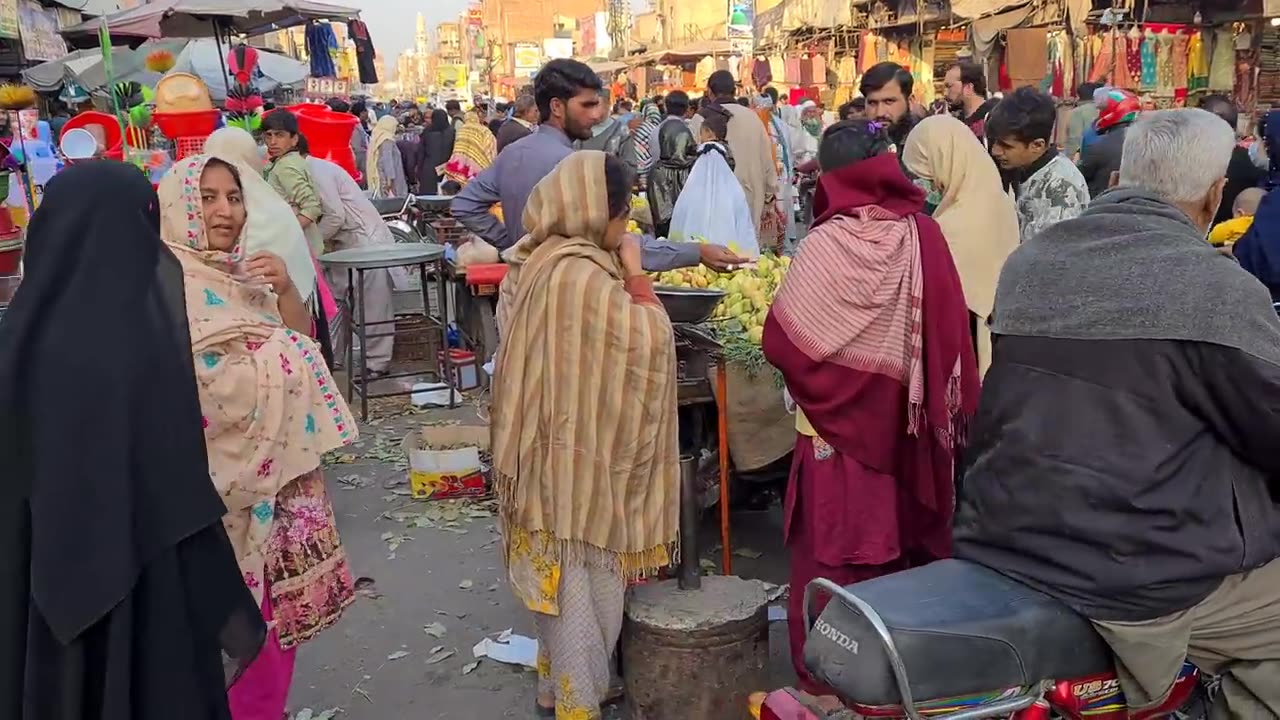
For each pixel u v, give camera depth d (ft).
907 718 6.08
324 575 8.67
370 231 22.27
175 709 6.50
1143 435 6.12
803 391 9.09
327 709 10.37
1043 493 6.38
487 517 15.47
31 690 6.15
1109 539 6.17
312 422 8.38
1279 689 6.60
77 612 6.04
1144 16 38.24
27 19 44.47
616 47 155.43
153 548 6.40
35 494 6.08
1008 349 6.72
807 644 6.36
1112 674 6.48
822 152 9.24
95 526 6.10
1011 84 37.68
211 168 8.72
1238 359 5.86
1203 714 7.11
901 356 8.87
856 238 8.86
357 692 10.70
